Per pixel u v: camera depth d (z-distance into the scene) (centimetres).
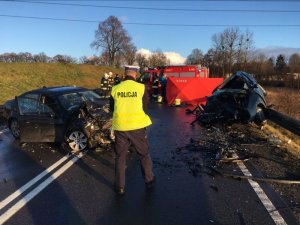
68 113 879
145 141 580
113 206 525
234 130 1131
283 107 2433
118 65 7300
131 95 565
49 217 494
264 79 5697
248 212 497
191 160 760
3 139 1016
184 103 1997
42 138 900
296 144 1162
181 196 558
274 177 642
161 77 2188
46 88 997
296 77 4747
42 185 621
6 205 539
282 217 480
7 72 2786
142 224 466
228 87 1353
